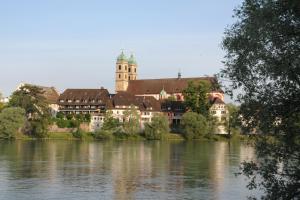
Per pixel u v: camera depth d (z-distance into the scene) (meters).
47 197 53.75
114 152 117.00
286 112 27.86
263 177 28.47
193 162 92.50
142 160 96.19
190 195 55.53
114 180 66.88
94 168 81.19
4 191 57.00
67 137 189.12
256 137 28.81
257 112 28.28
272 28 26.45
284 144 28.09
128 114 199.75
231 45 28.12
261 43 26.77
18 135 178.62
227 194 56.00
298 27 26.52
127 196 54.84
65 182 64.44
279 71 26.08
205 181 66.06
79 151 118.88
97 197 54.28
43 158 97.94
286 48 26.42
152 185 62.62
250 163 29.11
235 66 28.42
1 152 111.69
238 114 29.23
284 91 27.39
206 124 190.62
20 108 179.50
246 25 27.34
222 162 92.50
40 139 179.50
